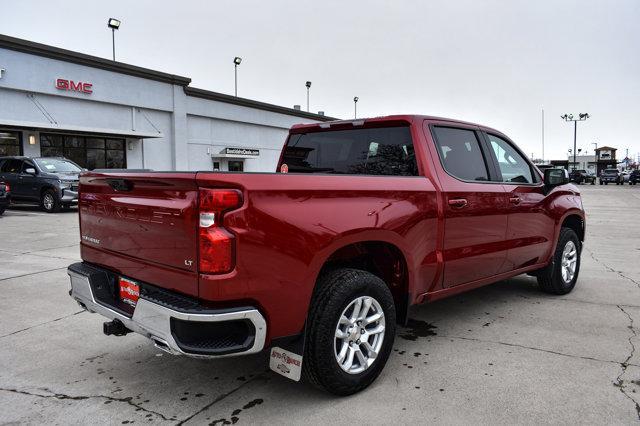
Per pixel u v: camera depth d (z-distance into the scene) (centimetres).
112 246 319
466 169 414
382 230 319
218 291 247
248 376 343
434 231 366
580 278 651
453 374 343
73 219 1371
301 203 278
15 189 1638
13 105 1917
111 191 316
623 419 281
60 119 2078
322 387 299
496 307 509
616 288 594
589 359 369
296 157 464
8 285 600
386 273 361
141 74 2395
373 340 324
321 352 288
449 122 412
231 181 250
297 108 4250
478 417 283
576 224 590
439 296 391
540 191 496
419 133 380
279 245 265
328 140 439
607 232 1194
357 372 309
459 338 416
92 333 432
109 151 2328
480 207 409
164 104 2553
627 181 5550
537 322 459
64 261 750
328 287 293
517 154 491
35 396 314
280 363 293
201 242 248
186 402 305
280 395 313
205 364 365
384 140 399
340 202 298
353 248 328
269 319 267
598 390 317
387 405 299
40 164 1603
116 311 297
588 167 9256
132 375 345
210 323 252
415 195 350
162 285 277
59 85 2038
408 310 358
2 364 365
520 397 308
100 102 2244
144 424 279
